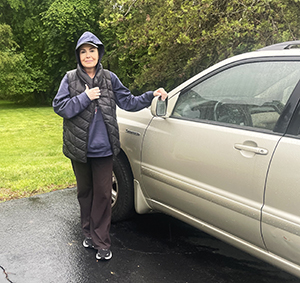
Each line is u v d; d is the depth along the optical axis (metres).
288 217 1.70
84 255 2.59
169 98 2.56
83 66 2.32
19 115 19.88
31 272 2.36
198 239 2.88
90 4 22.20
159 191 2.55
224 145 2.03
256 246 1.95
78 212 3.41
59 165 5.64
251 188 1.87
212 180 2.09
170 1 5.45
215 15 5.60
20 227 3.04
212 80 2.31
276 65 1.96
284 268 1.83
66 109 2.16
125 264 2.48
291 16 5.04
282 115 1.83
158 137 2.52
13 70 23.36
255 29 4.96
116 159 2.93
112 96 2.37
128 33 7.00
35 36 24.78
